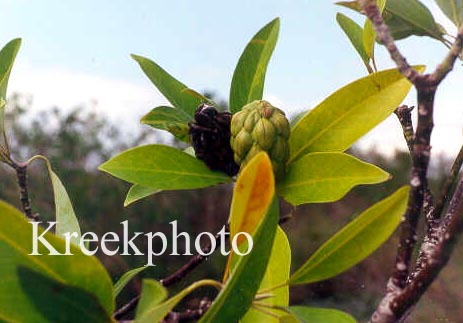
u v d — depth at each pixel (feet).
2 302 0.79
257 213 0.92
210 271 6.30
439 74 0.87
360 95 1.15
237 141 1.18
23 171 1.43
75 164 8.44
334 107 1.16
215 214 8.40
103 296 0.82
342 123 1.16
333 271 0.95
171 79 1.50
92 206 8.04
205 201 8.39
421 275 0.83
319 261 0.95
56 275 0.80
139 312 0.77
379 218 0.91
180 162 1.29
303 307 0.96
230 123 1.24
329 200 1.12
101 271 0.81
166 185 1.28
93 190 8.11
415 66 1.16
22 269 0.79
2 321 0.80
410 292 0.84
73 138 8.49
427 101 0.87
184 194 8.30
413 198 0.88
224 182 1.29
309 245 7.68
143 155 1.28
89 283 0.81
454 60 0.87
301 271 0.96
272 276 1.26
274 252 1.26
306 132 1.18
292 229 7.80
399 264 0.88
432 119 0.88
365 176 1.10
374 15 0.89
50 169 1.27
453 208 1.11
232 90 1.42
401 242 0.88
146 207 8.14
